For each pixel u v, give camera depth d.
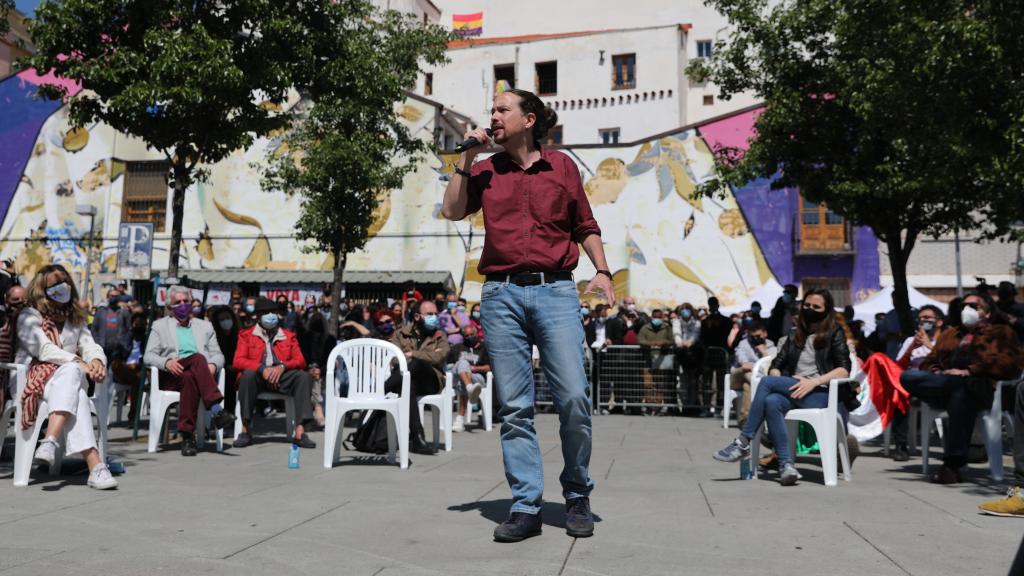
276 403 11.55
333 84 11.57
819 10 13.88
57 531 3.68
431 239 24.73
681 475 6.05
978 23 9.57
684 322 13.80
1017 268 25.23
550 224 3.82
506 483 5.46
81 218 26.48
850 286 23.44
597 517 4.15
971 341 6.15
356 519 4.03
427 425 10.94
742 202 23.56
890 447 8.77
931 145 11.16
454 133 28.30
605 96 42.12
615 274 23.92
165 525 3.84
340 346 6.72
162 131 10.08
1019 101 9.41
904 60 10.76
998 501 4.43
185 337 7.58
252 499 4.66
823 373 6.01
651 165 24.03
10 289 6.96
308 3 11.24
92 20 9.79
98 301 25.81
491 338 3.85
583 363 3.78
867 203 14.19
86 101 10.24
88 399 5.27
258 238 25.59
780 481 5.63
